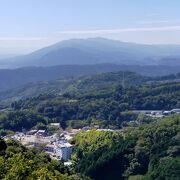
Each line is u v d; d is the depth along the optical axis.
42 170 70.81
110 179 187.38
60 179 92.00
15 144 107.56
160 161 185.75
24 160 73.00
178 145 195.88
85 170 191.50
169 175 176.75
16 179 65.56
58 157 198.25
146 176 182.88
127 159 192.50
